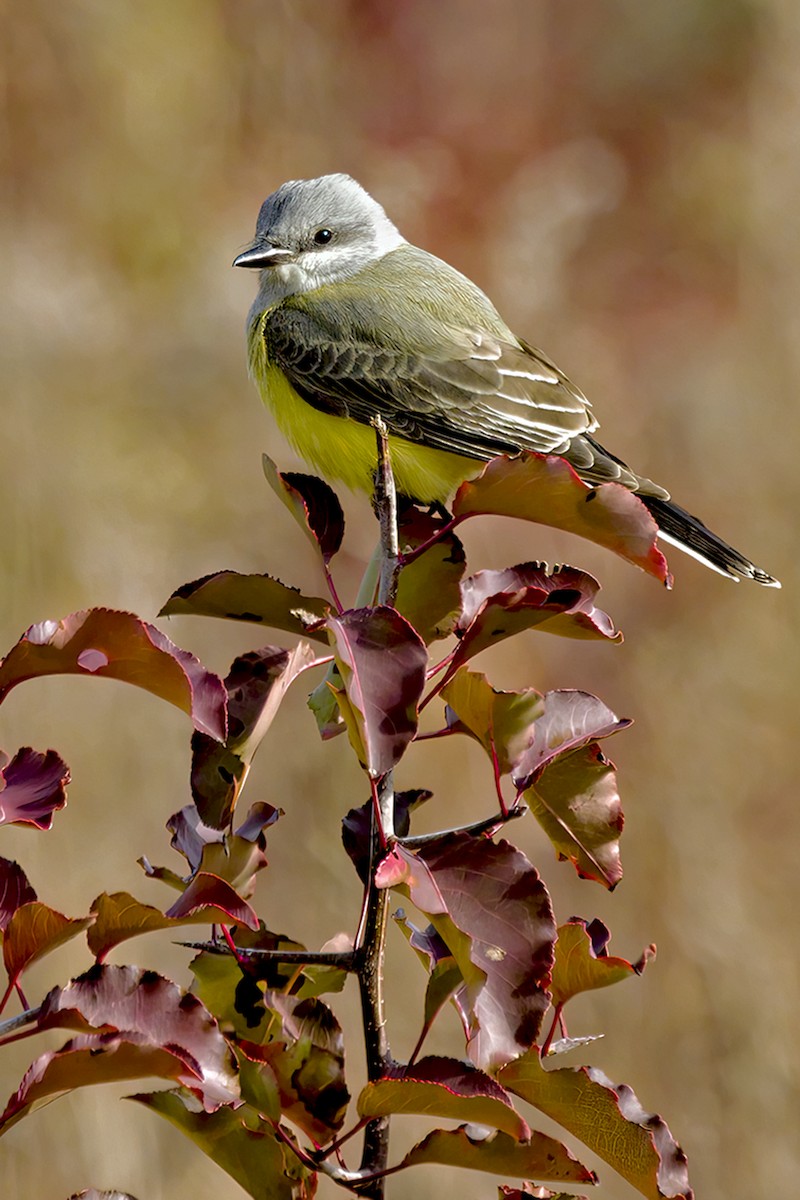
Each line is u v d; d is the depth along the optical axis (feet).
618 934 36.47
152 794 35.45
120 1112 30.45
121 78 48.08
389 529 14.16
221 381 43.37
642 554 13.34
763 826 38.34
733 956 35.14
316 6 57.16
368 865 14.16
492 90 64.80
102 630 11.80
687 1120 33.37
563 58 67.26
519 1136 11.67
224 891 12.10
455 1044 32.48
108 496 39.70
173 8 49.60
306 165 52.95
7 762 13.10
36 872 33.17
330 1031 13.46
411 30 65.26
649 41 70.38
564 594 13.20
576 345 52.06
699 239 59.88
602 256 59.77
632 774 39.60
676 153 62.34
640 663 42.22
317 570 42.88
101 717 35.53
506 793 38.19
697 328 57.41
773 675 40.29
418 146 61.46
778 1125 33.30
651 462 48.98
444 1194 30.99
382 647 12.23
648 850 37.42
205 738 13.87
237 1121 12.46
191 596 14.32
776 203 49.78
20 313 41.78
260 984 13.92
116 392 42.32
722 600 44.47
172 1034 11.64
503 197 56.90
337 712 15.49
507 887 12.17
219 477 42.52
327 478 29.68
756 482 46.39
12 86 47.06
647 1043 34.30
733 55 64.85
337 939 14.74
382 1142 13.29
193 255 46.50
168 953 34.37
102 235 46.50
